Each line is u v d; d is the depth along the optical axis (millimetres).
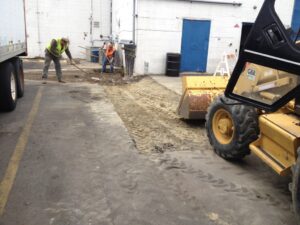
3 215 3379
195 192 3932
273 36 3248
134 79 12750
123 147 5289
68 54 11766
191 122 6859
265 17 3289
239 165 4750
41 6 19125
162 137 5863
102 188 3949
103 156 4902
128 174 4332
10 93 7090
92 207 3551
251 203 3734
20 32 8219
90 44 20203
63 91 9828
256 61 3457
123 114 7355
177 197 3803
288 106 4164
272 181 4281
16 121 6562
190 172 4465
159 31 14023
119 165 4605
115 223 3293
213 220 3395
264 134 4090
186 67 14734
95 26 20062
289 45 3127
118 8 17281
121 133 5973
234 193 3945
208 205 3664
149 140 5684
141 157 4910
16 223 3260
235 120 4543
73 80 11992
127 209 3531
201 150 5289
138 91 10273
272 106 3623
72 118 6879
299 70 3086
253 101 3801
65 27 19719
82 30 19969
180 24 14172
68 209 3502
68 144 5355
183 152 5176
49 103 8203
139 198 3752
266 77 3639
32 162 4629
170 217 3418
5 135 5719
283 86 3473
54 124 6414
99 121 6719
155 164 4676
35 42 19500
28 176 4207
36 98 8734
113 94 9633
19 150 5047
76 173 4324
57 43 11156
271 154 3971
